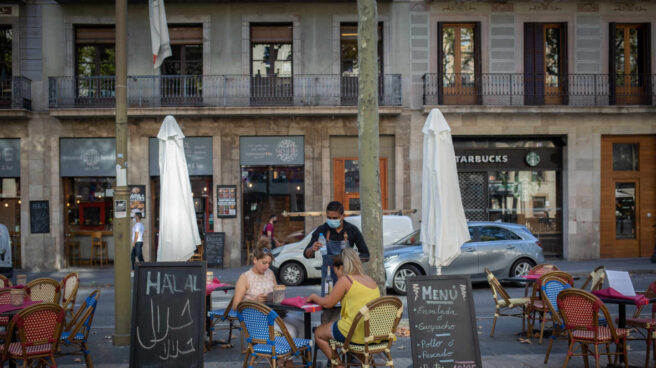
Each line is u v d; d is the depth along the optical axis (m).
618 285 6.59
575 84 19.48
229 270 17.91
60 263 18.64
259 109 18.41
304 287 14.01
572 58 19.48
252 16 19.19
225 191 18.83
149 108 18.23
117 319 7.75
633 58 20.00
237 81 19.12
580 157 19.34
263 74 19.39
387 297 5.33
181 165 9.12
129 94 18.95
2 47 19.14
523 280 8.20
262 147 19.08
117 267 7.75
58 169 18.73
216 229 18.83
